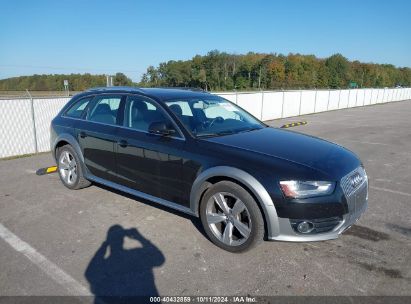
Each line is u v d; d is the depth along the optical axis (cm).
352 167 368
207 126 431
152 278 321
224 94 1423
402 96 4766
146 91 473
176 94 476
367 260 349
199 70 9481
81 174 537
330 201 329
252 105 1600
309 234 334
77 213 466
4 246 379
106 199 516
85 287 308
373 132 1282
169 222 437
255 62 10206
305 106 2147
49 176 645
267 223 338
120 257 356
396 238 397
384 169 712
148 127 439
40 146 906
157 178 423
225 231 366
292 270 332
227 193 359
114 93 500
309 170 335
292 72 10206
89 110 530
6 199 520
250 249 355
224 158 363
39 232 412
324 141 438
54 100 923
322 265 340
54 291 303
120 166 467
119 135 462
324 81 10712
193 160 383
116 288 307
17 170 695
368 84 11619
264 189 333
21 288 306
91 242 387
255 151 366
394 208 489
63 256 358
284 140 412
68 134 542
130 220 443
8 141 835
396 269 334
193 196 388
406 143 1036
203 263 345
